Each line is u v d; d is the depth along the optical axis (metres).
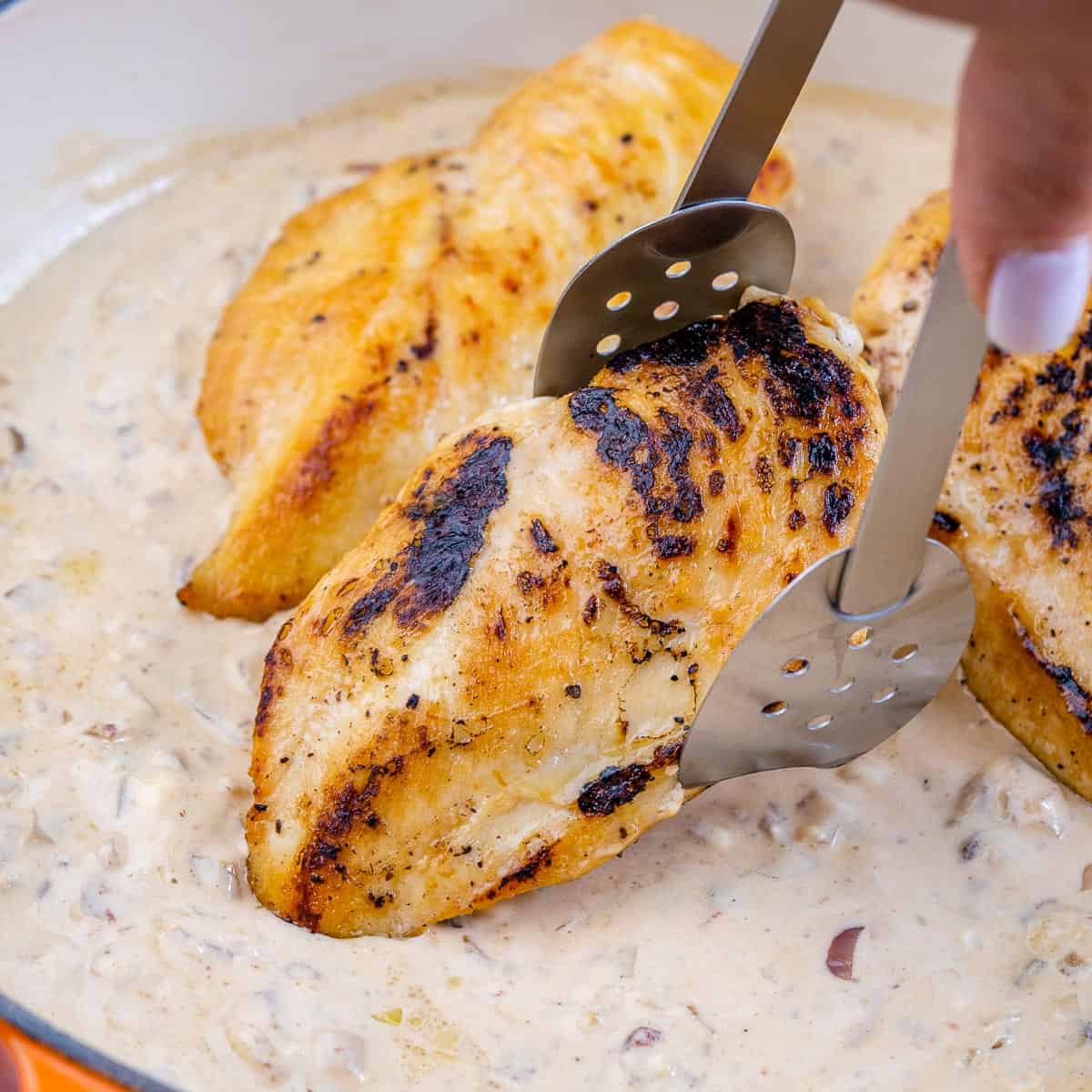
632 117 0.65
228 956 0.56
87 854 0.58
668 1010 0.56
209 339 0.69
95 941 0.56
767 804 0.59
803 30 0.53
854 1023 0.56
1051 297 0.46
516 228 0.62
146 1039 0.55
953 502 0.59
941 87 0.76
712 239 0.56
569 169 0.64
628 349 0.57
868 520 0.50
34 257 0.72
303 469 0.60
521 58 0.78
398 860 0.55
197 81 0.74
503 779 0.55
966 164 0.46
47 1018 0.55
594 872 0.58
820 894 0.58
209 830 0.58
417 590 0.54
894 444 0.49
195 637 0.62
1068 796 0.59
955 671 0.61
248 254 0.71
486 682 0.54
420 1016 0.56
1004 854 0.58
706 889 0.58
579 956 0.57
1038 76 0.44
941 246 0.62
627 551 0.54
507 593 0.54
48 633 0.62
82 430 0.67
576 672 0.54
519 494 0.55
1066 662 0.58
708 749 0.55
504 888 0.56
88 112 0.73
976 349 0.48
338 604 0.55
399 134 0.77
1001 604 0.59
